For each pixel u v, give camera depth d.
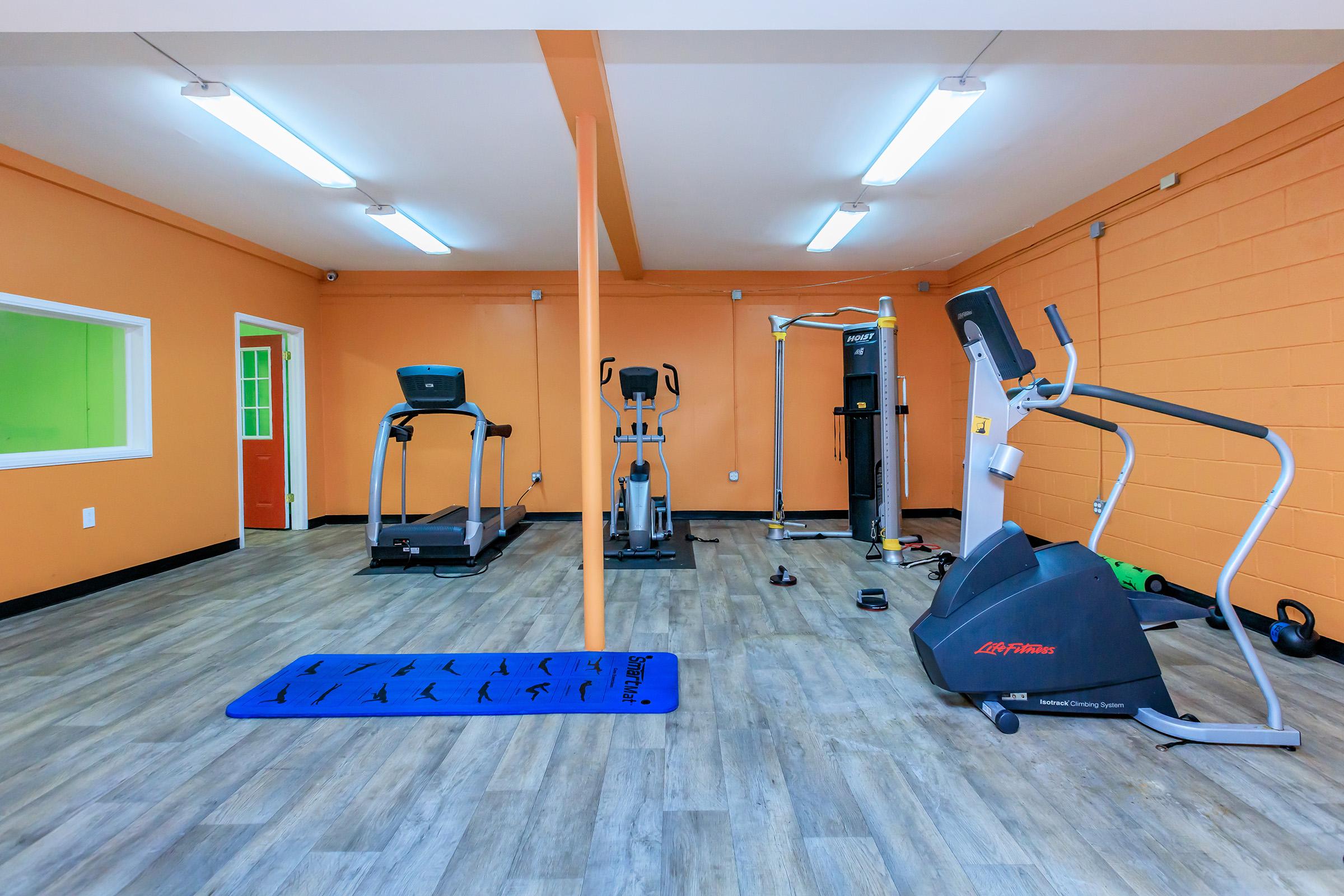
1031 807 1.65
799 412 6.20
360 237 4.93
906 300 6.18
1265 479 2.88
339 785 1.78
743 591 3.72
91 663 2.70
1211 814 1.60
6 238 3.30
